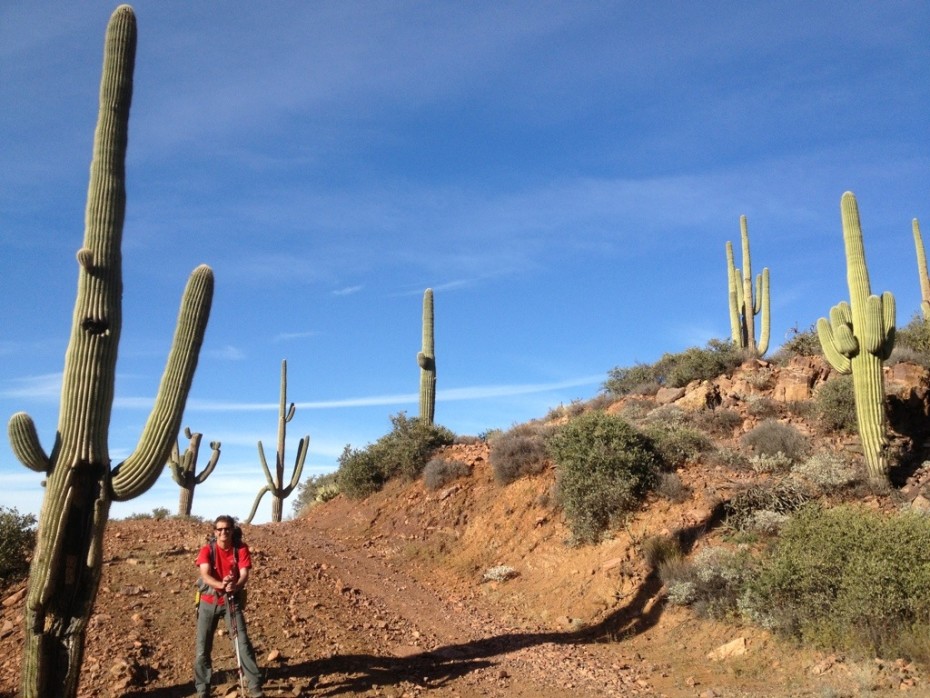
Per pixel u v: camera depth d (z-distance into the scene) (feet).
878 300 46.16
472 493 61.87
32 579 23.29
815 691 27.07
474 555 53.83
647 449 52.90
